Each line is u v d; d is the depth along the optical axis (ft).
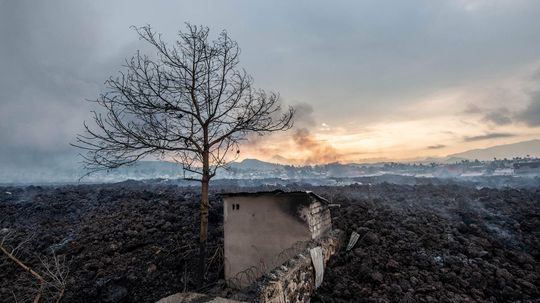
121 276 35.68
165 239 47.93
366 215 53.52
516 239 44.60
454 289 29.25
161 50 33.58
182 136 32.76
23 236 50.83
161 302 16.48
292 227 33.45
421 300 27.17
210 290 32.37
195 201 70.33
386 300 26.91
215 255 38.47
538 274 33.04
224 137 34.35
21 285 34.60
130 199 78.84
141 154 31.91
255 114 35.37
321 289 30.58
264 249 34.22
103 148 30.12
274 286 22.21
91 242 48.34
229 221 36.58
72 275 37.47
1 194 99.50
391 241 40.09
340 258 35.81
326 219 40.63
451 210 64.03
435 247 38.99
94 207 75.15
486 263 34.22
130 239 48.34
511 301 28.19
